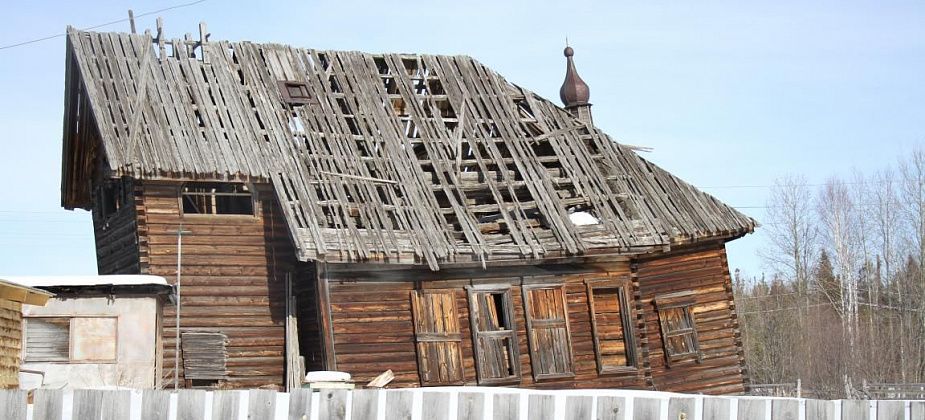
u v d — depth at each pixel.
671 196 31.03
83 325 22.69
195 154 27.25
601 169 31.45
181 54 29.80
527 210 29.59
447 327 27.39
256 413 11.52
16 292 19.58
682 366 30.84
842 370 54.47
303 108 29.81
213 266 27.39
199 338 26.73
